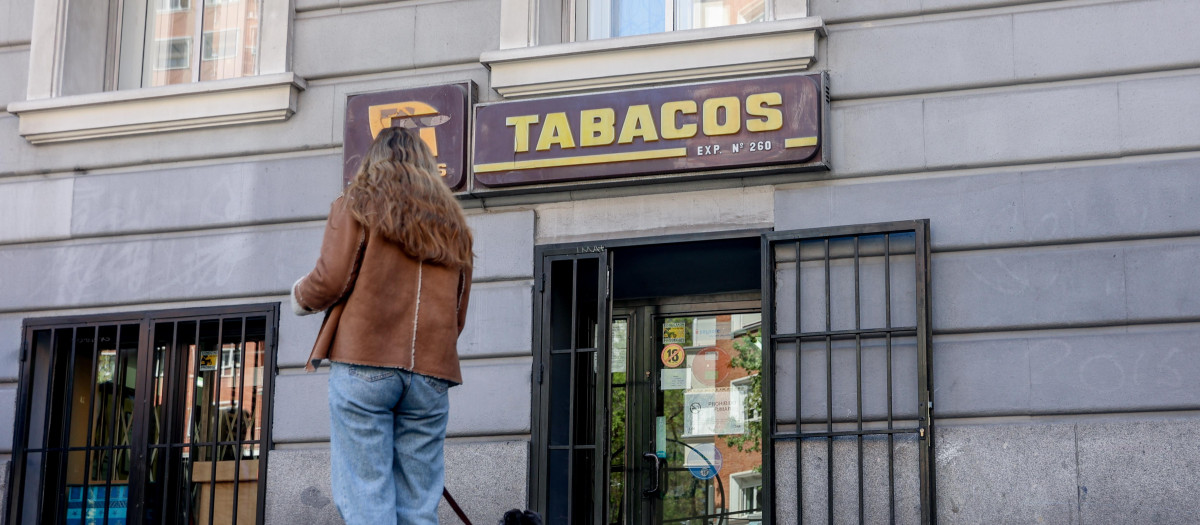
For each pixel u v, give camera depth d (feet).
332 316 13.47
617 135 24.12
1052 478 21.17
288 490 25.31
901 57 23.36
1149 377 21.09
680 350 25.86
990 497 21.43
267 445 25.75
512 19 25.58
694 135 23.65
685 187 24.21
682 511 25.25
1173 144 21.66
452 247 13.93
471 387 24.77
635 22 26.35
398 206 13.48
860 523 21.90
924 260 22.27
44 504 27.30
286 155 26.96
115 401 27.63
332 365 13.46
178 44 29.35
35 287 27.96
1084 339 21.54
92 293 27.55
